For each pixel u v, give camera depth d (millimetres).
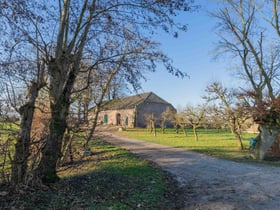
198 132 37812
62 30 6969
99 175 8211
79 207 5109
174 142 22234
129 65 8000
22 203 5055
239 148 18047
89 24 7426
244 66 17406
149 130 38156
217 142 22750
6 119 6090
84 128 8781
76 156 10867
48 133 6527
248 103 16438
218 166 11125
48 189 6051
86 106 10734
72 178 7539
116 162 10992
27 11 6488
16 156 5840
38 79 6508
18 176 5812
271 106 14336
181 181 8289
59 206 5086
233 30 17891
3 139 5895
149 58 7863
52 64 6766
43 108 7227
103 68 9180
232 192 6945
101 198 5801
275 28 16703
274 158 14664
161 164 11430
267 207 5676
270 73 16812
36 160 6230
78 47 7328
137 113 45344
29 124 6086
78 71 7492
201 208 5617
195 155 14352
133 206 5441
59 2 7082
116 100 14805
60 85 6820
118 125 46188
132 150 16156
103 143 18781
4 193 5355
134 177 8180
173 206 5754
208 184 7891
